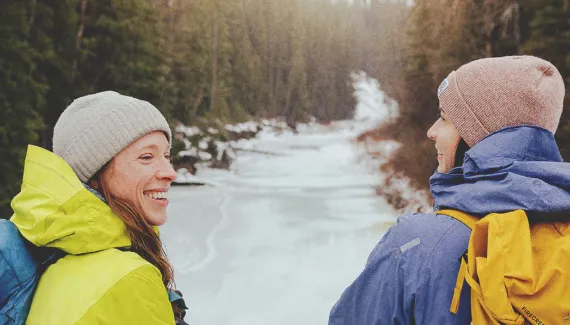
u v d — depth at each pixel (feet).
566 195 2.96
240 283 20.22
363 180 57.21
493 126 3.53
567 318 2.65
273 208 39.32
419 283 3.20
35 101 29.19
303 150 110.32
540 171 3.10
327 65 236.22
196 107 83.51
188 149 67.62
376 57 239.50
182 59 80.07
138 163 3.74
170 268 4.06
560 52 28.17
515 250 2.80
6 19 27.63
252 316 16.89
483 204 3.19
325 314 17.19
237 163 80.79
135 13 53.62
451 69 39.40
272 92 207.41
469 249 2.97
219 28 124.47
